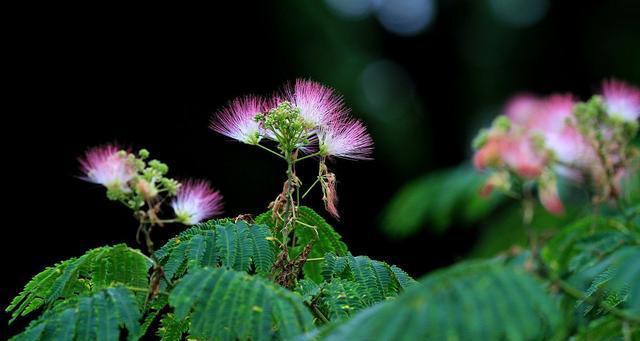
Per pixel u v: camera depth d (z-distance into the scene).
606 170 3.06
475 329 2.18
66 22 11.70
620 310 2.79
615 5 17.09
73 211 10.81
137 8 12.05
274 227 3.44
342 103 3.51
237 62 12.87
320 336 2.54
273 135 3.44
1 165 10.97
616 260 2.44
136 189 2.96
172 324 3.48
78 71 11.76
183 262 3.33
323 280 3.56
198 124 12.34
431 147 16.98
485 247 8.70
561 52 18.03
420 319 2.21
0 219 10.61
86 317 2.82
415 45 20.55
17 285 10.48
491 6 19.25
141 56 12.15
